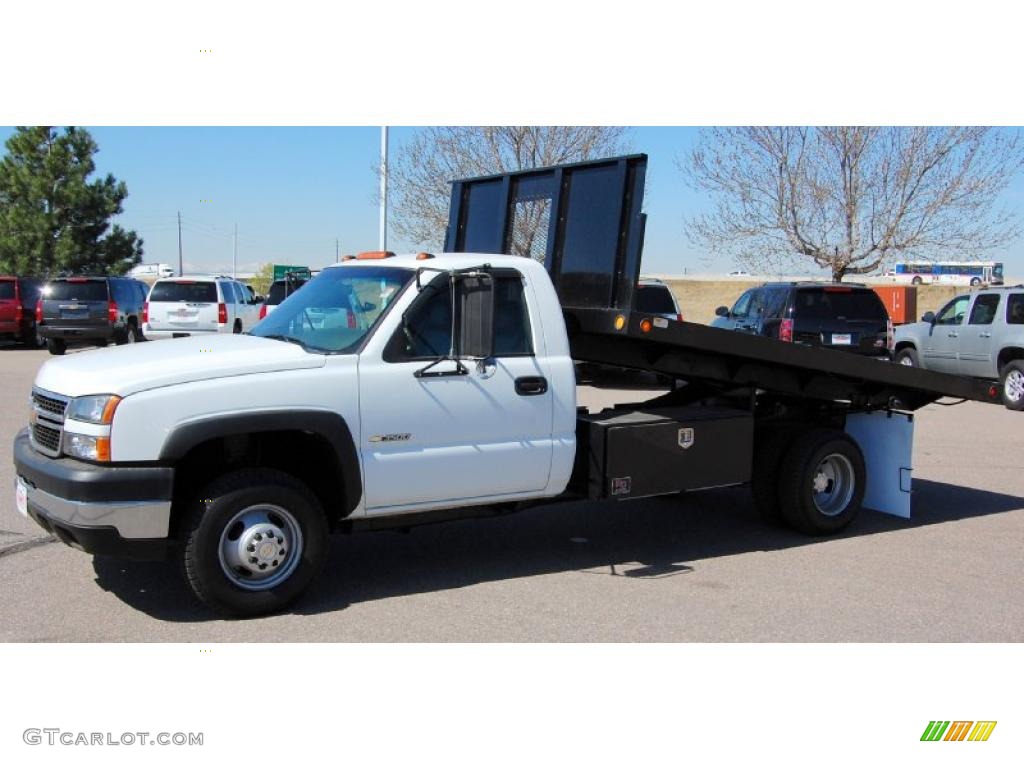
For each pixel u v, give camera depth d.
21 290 25.27
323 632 5.15
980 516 8.20
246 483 5.16
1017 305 15.82
